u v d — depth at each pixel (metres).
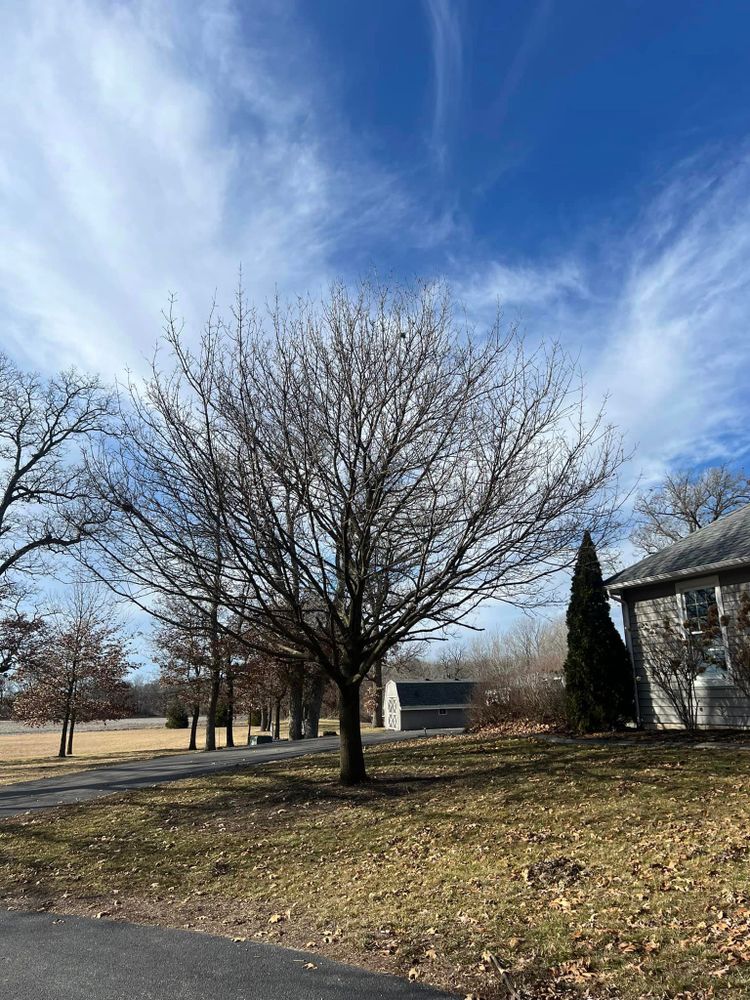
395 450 10.19
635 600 15.12
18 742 44.25
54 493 24.70
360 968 5.21
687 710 13.20
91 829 11.32
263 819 10.61
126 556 10.41
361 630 11.95
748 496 39.84
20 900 8.22
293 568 10.90
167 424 10.33
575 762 11.30
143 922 6.98
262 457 10.48
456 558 10.45
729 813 7.57
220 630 11.04
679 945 4.79
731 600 12.93
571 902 5.88
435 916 6.13
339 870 7.98
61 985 5.11
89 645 32.09
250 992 4.79
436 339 11.02
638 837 7.31
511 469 10.38
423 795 10.62
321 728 57.31
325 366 10.97
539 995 4.46
